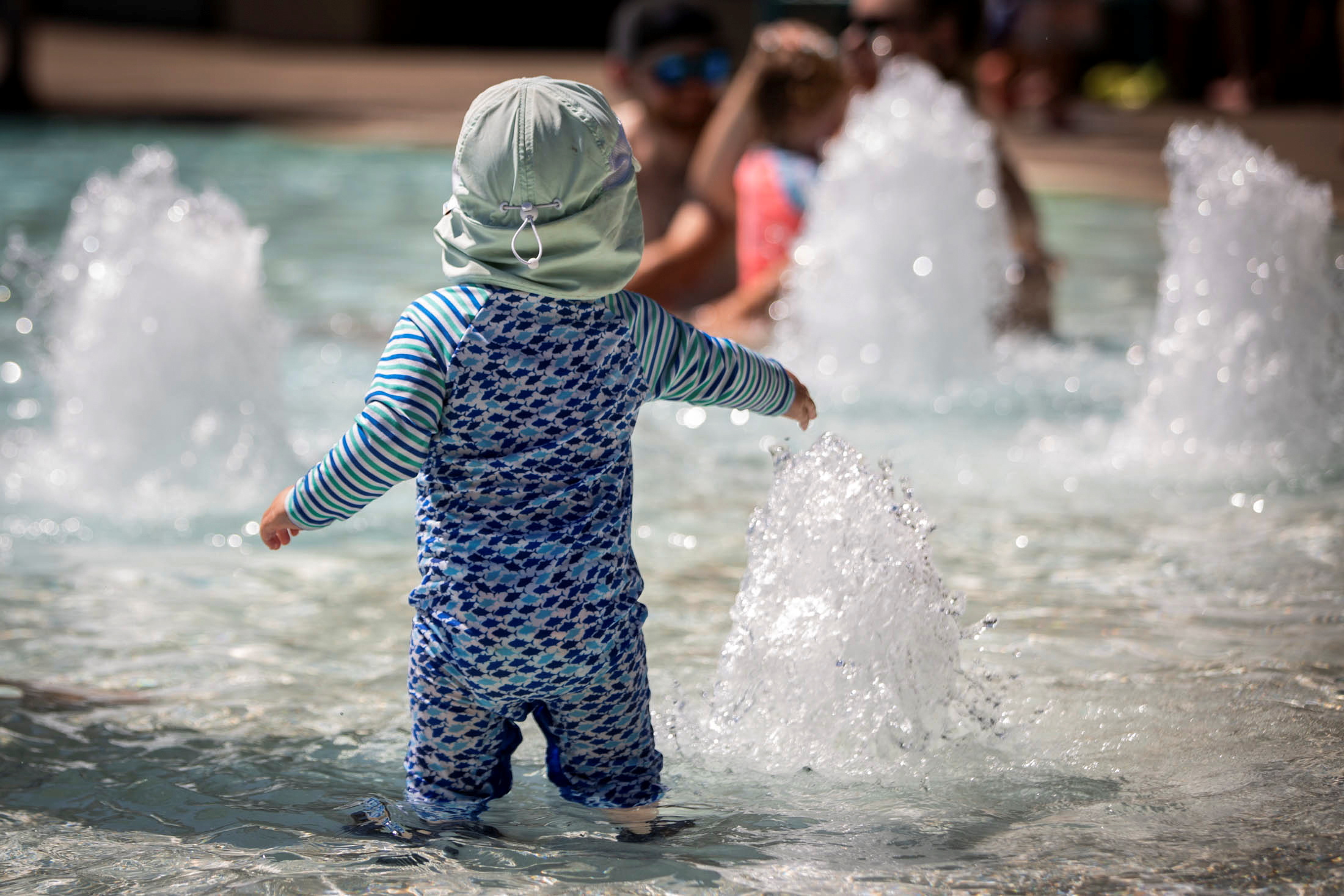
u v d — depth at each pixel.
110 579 5.75
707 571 5.83
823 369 9.34
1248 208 7.20
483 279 3.62
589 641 3.63
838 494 4.25
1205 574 5.61
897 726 4.13
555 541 3.60
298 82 32.28
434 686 3.71
